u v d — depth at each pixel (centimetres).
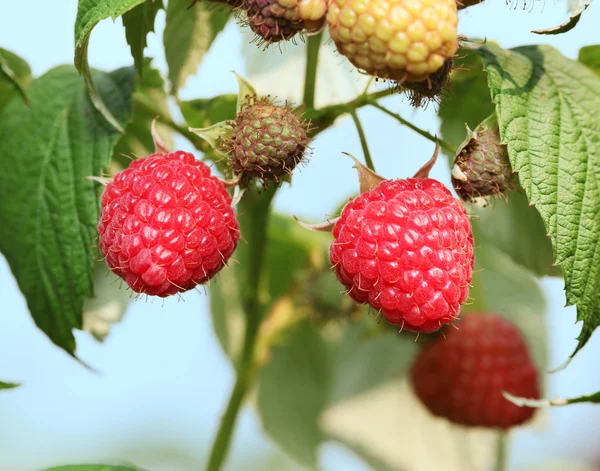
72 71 36
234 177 34
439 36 32
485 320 41
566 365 34
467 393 41
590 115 34
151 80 37
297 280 41
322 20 33
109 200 34
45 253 35
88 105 36
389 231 33
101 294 38
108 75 36
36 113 36
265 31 33
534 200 34
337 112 35
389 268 33
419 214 33
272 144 34
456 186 34
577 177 34
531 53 35
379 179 34
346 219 33
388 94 35
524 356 41
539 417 44
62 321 35
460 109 37
